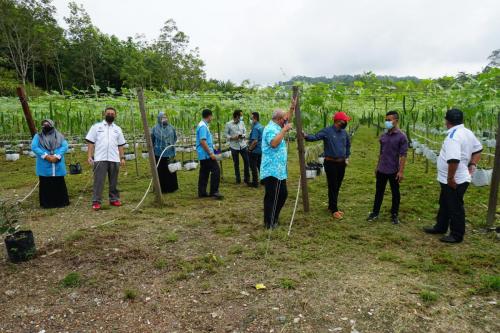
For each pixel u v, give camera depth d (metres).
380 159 5.45
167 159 7.75
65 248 4.63
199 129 7.10
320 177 8.91
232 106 11.67
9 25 38.22
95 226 5.53
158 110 13.59
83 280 3.81
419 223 5.45
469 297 3.32
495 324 2.92
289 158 12.40
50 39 41.94
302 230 5.18
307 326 2.95
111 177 6.77
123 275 3.91
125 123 15.56
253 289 3.56
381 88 10.54
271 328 2.94
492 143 9.46
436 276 3.73
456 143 4.33
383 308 3.16
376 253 4.36
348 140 5.81
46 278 3.88
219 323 3.03
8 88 25.45
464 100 8.56
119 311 3.24
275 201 5.16
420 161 11.16
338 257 4.26
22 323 3.09
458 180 4.49
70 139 15.45
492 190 4.99
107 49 50.06
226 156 12.38
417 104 13.23
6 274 3.99
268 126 5.04
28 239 4.36
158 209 6.49
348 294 3.40
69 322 3.10
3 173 10.59
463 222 4.55
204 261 4.20
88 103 12.53
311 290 3.50
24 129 15.68
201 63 53.22
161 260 4.20
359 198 6.93
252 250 4.50
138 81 45.19
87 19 46.44
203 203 6.88
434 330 2.86
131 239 4.96
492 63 7.48
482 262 3.97
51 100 12.13
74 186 8.57
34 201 7.27
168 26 50.59
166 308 3.27
